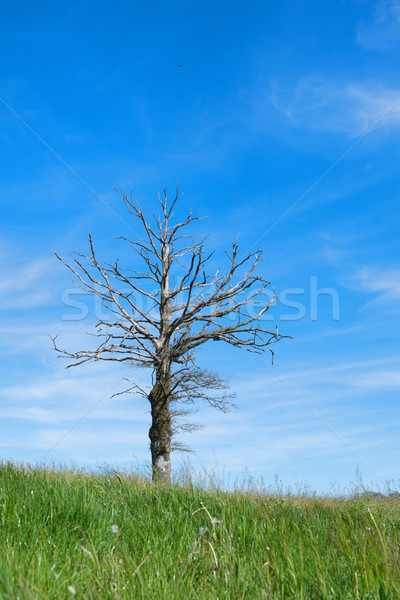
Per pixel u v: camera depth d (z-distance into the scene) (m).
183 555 4.41
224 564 3.85
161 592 3.33
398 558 3.85
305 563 4.03
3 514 4.93
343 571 3.91
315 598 3.42
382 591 3.38
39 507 5.33
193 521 5.75
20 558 3.67
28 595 2.65
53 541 4.50
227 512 5.61
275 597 3.38
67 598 3.06
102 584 3.21
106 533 4.89
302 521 5.83
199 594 3.43
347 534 5.07
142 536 5.08
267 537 4.91
